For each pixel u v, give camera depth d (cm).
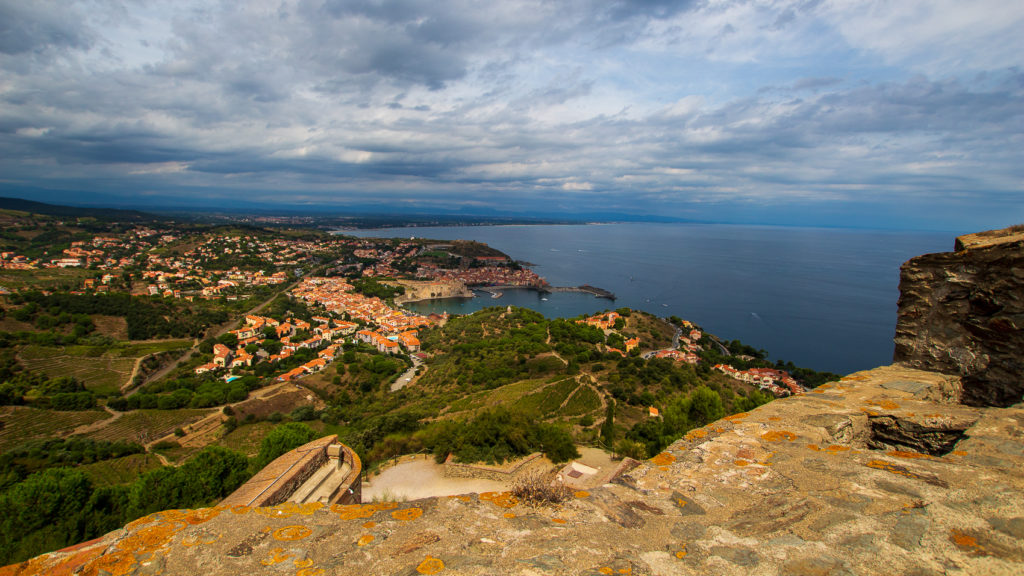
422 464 2870
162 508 2106
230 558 367
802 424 573
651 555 346
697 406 2617
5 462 4644
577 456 2830
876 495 390
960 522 334
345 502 1656
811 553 326
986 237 743
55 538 1933
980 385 706
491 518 418
